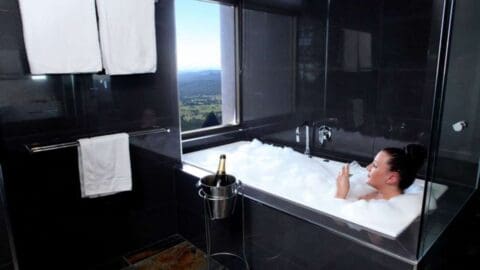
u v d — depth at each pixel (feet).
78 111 5.88
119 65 5.96
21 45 5.11
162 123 7.14
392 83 6.43
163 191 7.41
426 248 4.12
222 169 6.01
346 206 5.12
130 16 5.98
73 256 6.20
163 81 7.00
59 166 5.76
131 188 6.47
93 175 5.93
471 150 5.64
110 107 6.28
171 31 6.98
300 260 4.97
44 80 5.43
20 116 5.27
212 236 6.66
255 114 9.43
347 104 7.27
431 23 5.73
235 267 6.25
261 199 5.54
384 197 5.51
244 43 9.26
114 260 6.77
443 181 4.62
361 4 6.63
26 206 5.51
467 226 6.03
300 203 5.35
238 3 9.05
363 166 7.14
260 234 5.56
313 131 8.08
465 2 4.22
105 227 6.56
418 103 6.13
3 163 5.19
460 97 4.65
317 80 7.75
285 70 8.36
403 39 6.14
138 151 6.82
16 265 4.32
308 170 7.13
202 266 6.56
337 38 7.16
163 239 7.60
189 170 7.22
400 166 5.29
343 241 4.31
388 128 6.65
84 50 5.50
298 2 7.75
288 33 8.09
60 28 5.22
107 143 6.03
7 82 5.08
